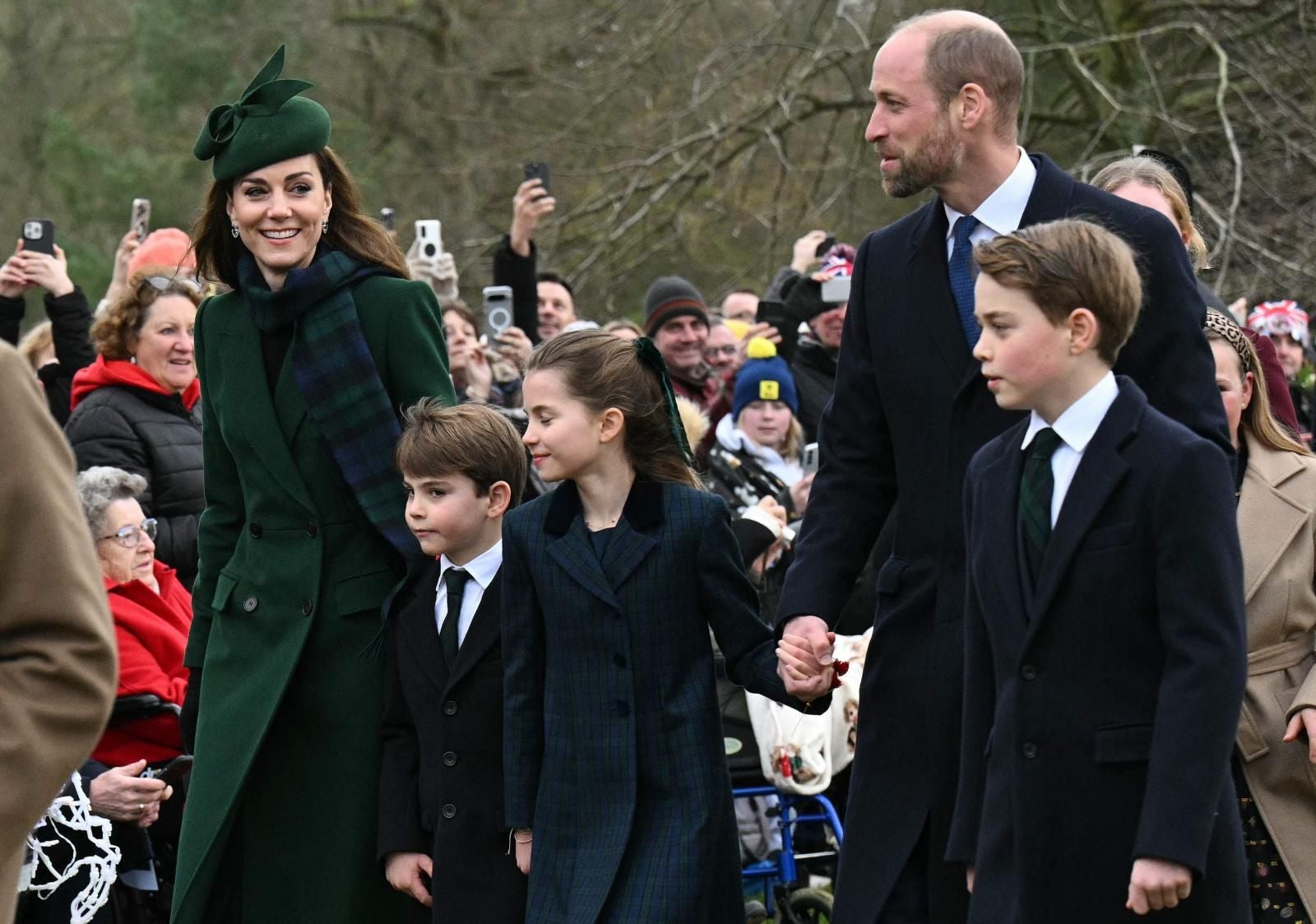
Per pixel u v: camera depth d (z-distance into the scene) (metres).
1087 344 9.38
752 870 17.23
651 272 50.00
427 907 12.55
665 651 11.63
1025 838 9.34
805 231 45.09
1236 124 41.31
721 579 11.71
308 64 55.56
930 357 10.78
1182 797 8.78
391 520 12.52
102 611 7.41
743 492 20.09
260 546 12.84
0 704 7.14
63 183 54.38
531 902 11.48
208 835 12.38
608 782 11.52
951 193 10.74
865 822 10.95
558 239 46.00
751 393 20.83
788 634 11.07
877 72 10.73
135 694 14.81
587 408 11.66
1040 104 47.12
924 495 10.83
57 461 7.39
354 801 12.63
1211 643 8.98
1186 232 13.55
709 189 46.69
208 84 54.75
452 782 12.15
